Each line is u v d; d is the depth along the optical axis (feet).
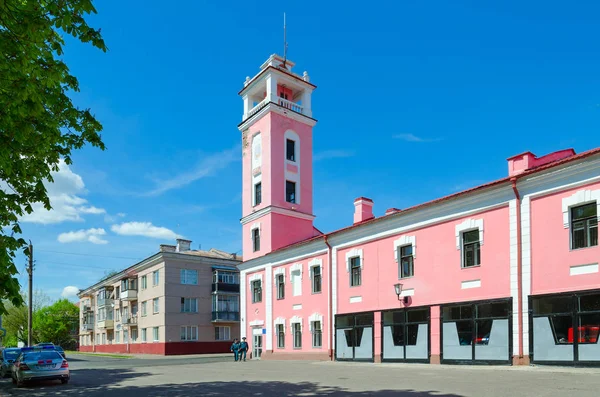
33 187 35.32
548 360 59.00
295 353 104.73
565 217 59.98
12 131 29.50
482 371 57.88
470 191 70.38
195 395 46.14
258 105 129.49
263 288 118.73
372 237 89.30
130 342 200.23
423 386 45.01
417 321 77.87
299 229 125.08
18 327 251.80
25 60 27.35
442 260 75.10
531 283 62.54
